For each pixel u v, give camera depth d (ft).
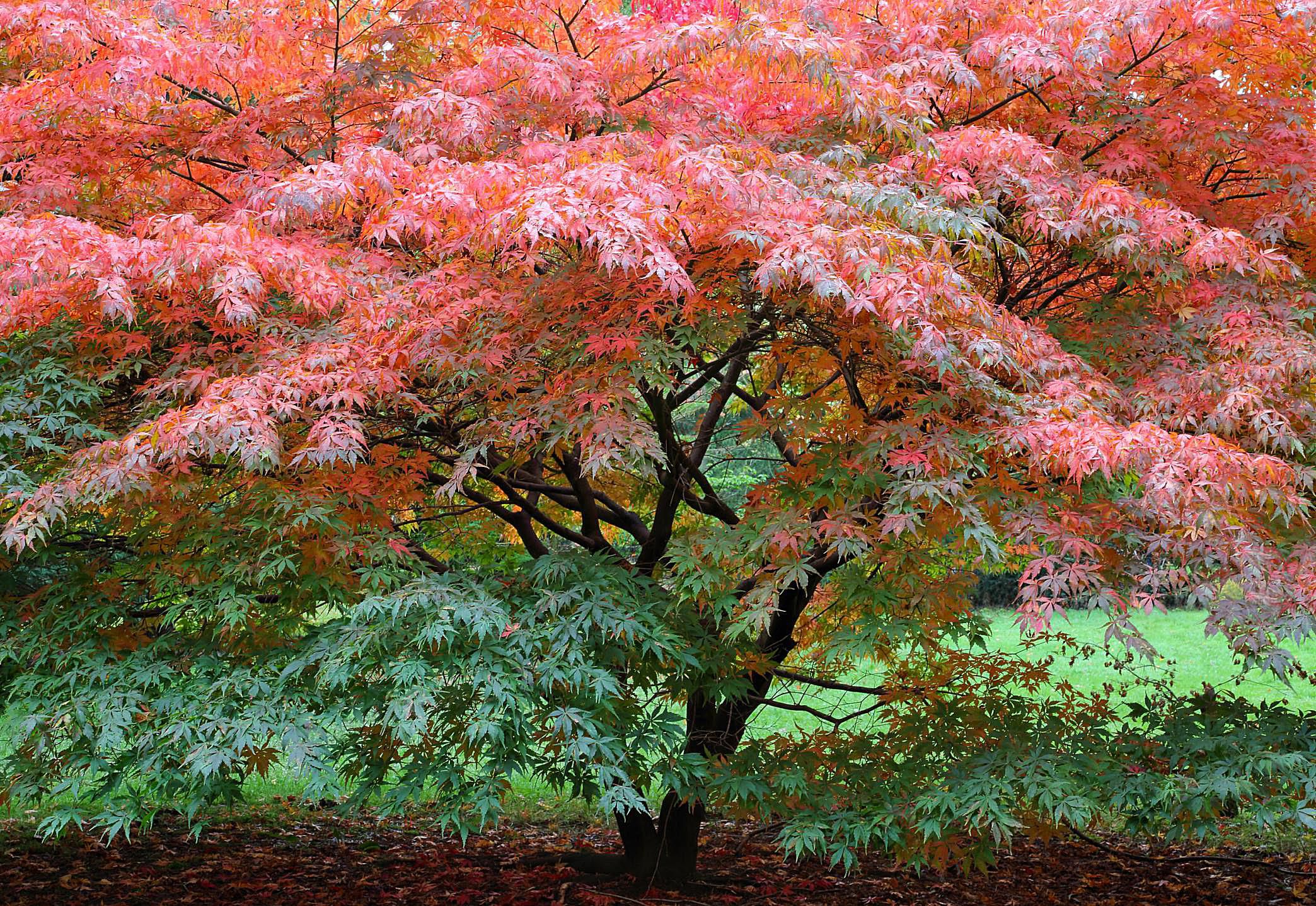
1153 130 18.62
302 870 24.21
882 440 15.17
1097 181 17.80
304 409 15.28
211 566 15.85
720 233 14.43
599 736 16.14
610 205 13.00
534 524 27.32
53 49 17.94
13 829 26.78
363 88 18.74
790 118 19.95
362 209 16.65
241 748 14.34
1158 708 19.67
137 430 14.85
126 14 19.63
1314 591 14.47
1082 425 14.12
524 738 15.88
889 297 13.26
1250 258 16.37
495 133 17.35
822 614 21.83
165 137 18.76
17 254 14.17
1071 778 17.01
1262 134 19.03
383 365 15.37
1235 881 23.67
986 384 15.20
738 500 49.19
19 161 18.62
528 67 17.25
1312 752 16.80
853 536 14.96
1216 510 13.82
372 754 17.17
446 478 18.86
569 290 15.21
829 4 19.25
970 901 22.43
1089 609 13.88
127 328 16.76
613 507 22.94
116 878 23.39
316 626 16.30
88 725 15.07
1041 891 23.25
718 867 24.54
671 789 18.38
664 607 17.90
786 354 16.92
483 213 14.01
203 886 22.93
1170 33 18.35
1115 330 17.87
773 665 19.40
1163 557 15.44
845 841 17.08
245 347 16.20
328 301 15.35
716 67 18.25
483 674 14.84
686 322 15.19
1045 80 18.49
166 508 16.07
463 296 15.89
